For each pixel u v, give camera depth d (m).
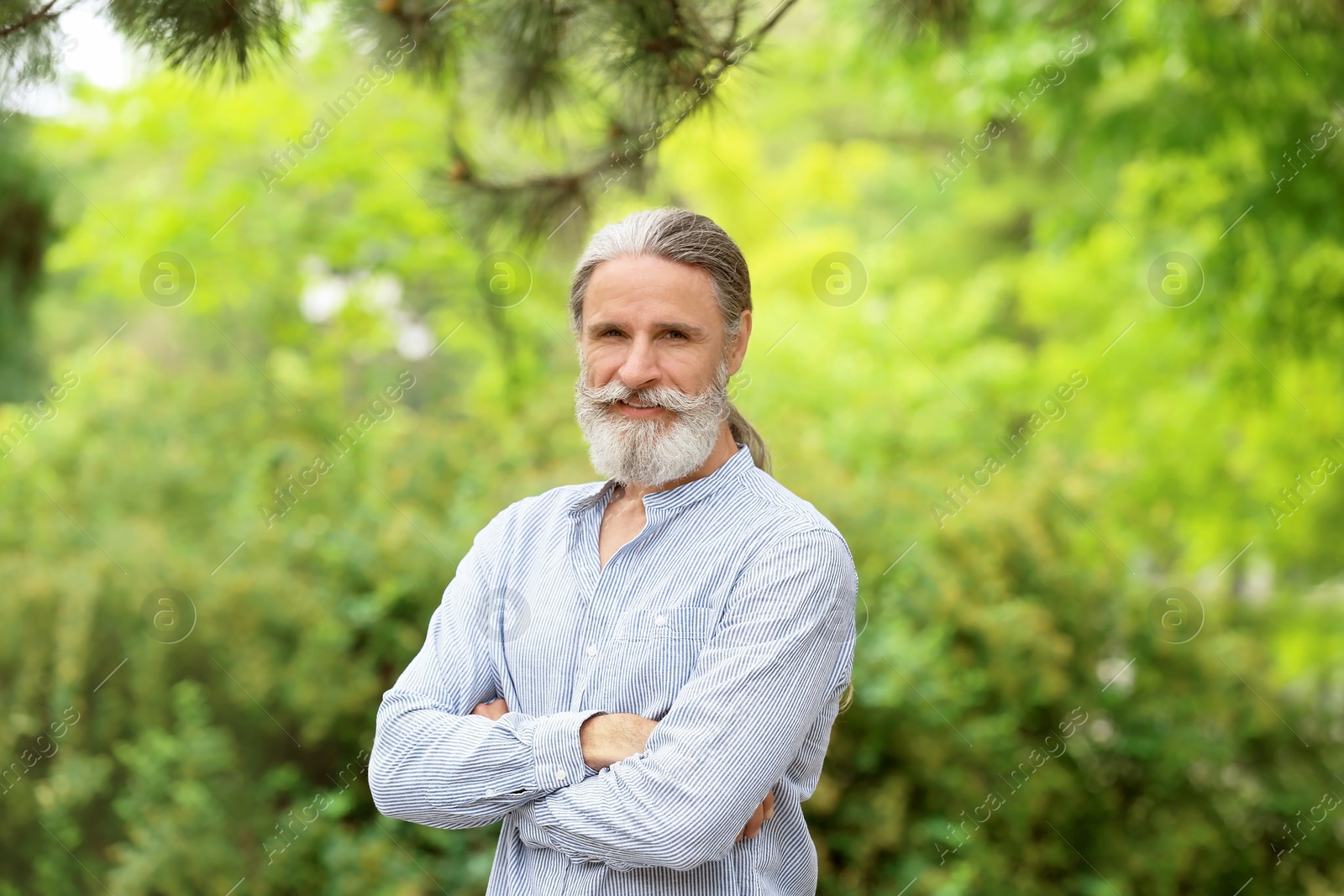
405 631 3.79
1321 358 5.74
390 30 2.32
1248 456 6.20
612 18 2.13
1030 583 4.18
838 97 10.21
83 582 3.78
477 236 2.81
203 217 5.97
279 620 3.79
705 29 2.16
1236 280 5.48
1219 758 4.14
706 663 1.42
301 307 6.34
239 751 3.74
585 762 1.41
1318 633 4.79
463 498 4.13
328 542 3.95
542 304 6.00
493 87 2.46
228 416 5.08
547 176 2.64
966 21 3.12
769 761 1.39
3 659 3.74
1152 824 4.09
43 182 5.47
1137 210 6.49
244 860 3.62
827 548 1.46
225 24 2.07
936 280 9.05
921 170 10.42
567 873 1.43
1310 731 4.33
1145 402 6.79
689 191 8.52
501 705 1.56
